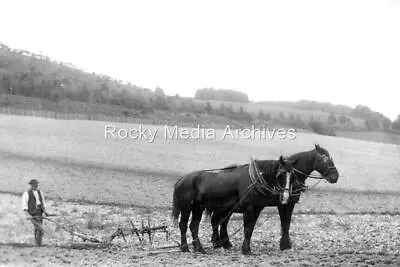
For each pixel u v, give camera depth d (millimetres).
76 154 40406
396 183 35156
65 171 34156
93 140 48188
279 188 14680
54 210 24328
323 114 112312
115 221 22453
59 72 142875
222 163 40406
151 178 33656
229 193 15328
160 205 27109
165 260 13461
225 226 16406
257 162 15109
